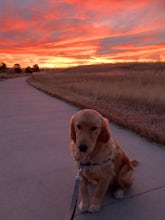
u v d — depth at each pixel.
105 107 2.53
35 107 3.01
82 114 0.80
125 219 0.80
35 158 1.33
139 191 0.96
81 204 0.86
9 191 0.99
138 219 0.80
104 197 0.92
